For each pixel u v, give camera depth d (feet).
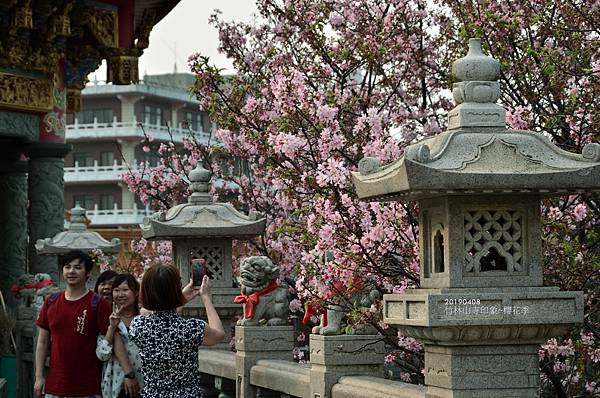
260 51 45.16
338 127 32.83
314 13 41.24
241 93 43.01
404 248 28.27
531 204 18.69
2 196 72.38
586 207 29.07
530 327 18.19
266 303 31.09
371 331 25.36
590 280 29.40
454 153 18.25
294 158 34.22
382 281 28.30
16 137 63.67
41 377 28.07
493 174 17.66
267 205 47.44
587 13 32.60
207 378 35.96
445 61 39.55
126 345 26.63
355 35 39.99
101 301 27.14
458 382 18.37
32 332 49.39
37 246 56.39
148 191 58.90
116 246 54.80
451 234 18.47
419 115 39.34
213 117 42.91
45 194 64.80
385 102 38.50
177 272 22.75
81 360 26.96
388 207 27.73
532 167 17.99
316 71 39.34
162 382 22.39
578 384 30.45
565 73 30.12
